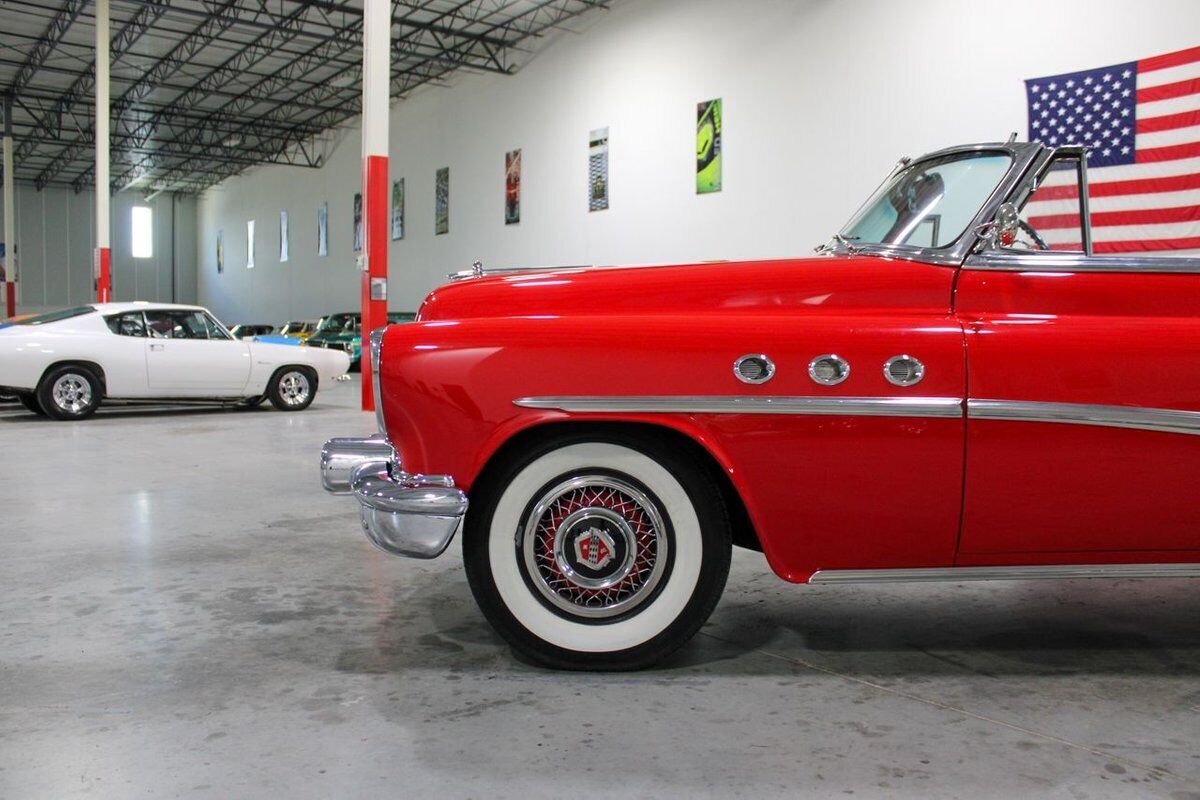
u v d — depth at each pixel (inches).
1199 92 370.0
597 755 78.0
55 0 788.6
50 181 1519.4
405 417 94.2
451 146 922.1
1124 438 92.1
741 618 118.0
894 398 91.7
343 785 72.8
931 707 88.7
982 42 458.9
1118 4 400.8
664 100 662.5
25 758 77.7
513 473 95.0
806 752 78.7
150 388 386.6
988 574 95.7
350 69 975.6
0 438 314.7
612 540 96.3
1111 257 96.1
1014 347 92.6
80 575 139.0
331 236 1217.4
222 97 1079.6
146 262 1626.5
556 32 767.1
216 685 94.6
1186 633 112.0
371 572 140.9
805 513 93.7
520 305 102.1
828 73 541.6
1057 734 82.5
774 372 92.3
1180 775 74.4
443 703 89.6
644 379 92.4
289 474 236.4
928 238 102.5
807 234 562.6
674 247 663.1
